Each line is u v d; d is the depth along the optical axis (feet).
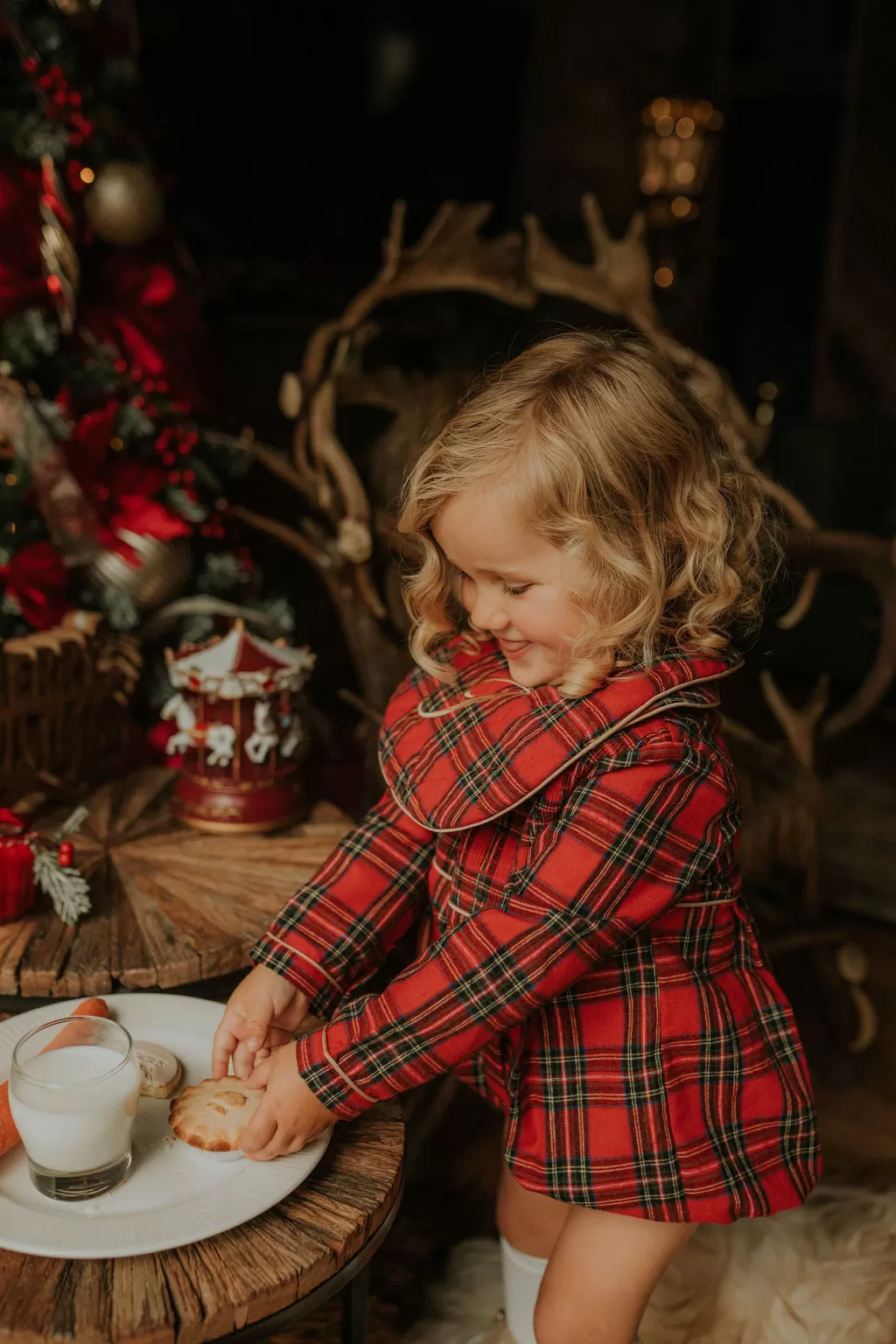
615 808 2.81
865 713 6.12
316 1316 4.14
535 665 3.06
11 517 5.05
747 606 3.18
